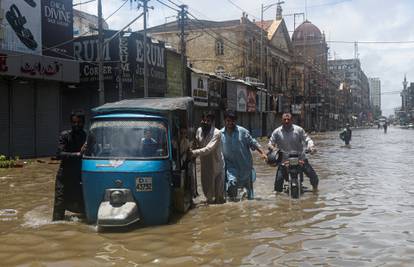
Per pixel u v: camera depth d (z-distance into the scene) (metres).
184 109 8.71
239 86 47.88
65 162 8.05
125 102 8.88
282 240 6.55
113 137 7.80
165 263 5.55
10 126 22.31
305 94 81.75
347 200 9.80
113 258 5.78
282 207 8.97
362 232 6.97
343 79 147.00
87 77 29.80
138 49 30.27
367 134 64.50
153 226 7.47
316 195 10.44
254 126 54.31
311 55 100.94
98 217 7.08
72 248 6.26
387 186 11.98
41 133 24.19
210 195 9.31
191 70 37.56
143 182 7.38
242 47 51.84
